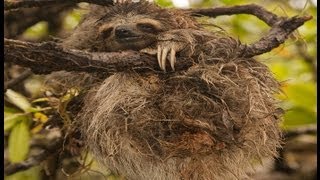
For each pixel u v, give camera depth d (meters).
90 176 2.63
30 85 2.78
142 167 2.26
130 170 2.28
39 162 2.61
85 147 2.43
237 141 2.24
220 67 2.27
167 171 2.24
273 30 2.30
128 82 2.28
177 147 2.21
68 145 2.46
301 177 3.12
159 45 2.30
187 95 2.25
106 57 2.17
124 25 2.36
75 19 2.88
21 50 2.10
